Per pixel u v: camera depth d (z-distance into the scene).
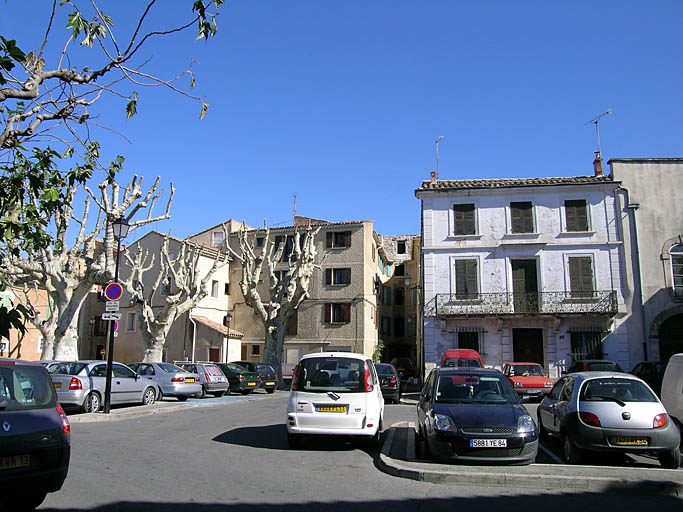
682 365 11.62
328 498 6.91
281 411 17.50
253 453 9.92
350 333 36.91
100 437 11.37
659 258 27.80
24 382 6.35
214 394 23.92
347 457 9.73
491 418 8.90
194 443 10.86
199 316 37.69
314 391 10.30
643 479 7.59
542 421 11.61
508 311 27.95
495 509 6.55
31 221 5.91
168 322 27.30
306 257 30.25
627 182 28.58
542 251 28.47
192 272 29.67
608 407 9.01
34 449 5.90
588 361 21.28
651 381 19.77
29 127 6.55
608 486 7.51
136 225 21.66
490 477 7.75
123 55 6.48
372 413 10.26
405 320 46.56
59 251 22.30
